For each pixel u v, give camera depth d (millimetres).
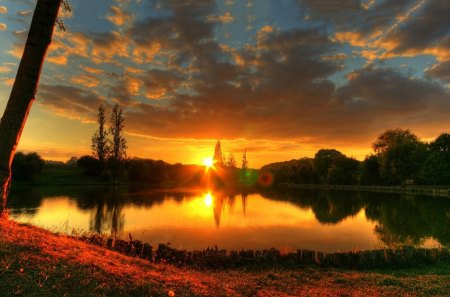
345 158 120250
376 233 24750
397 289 10234
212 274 11273
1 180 9633
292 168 140625
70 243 9508
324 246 20062
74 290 6324
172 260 12672
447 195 62562
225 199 58000
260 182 145375
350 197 66688
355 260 14016
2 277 6195
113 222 27203
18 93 9734
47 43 10102
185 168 118625
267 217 33375
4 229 8617
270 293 9125
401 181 85812
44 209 33625
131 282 7383
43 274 6613
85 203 40750
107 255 9562
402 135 88688
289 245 20125
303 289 10008
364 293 9789
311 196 70688
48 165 95062
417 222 30734
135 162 93750
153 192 65875
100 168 85062
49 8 10000
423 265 14305
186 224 26984
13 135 9727
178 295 7355
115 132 86562
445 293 9820
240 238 21844
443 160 87938
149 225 26078
